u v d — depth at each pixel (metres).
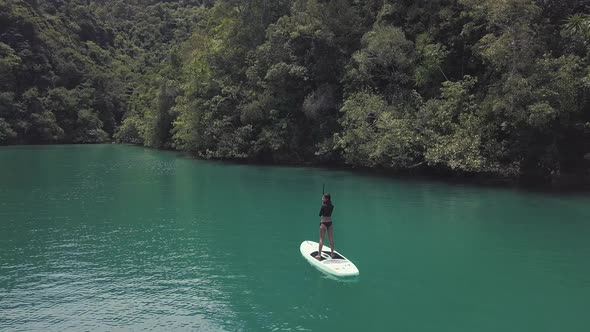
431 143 28.41
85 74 92.00
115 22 137.12
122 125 86.62
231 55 46.12
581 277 11.71
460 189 25.64
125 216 19.31
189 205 21.67
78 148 68.25
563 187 25.94
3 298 10.52
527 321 9.20
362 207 20.70
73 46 97.44
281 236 15.95
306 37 37.78
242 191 25.75
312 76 38.22
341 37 37.06
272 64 40.53
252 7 45.97
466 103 27.97
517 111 24.27
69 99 84.31
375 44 31.22
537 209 19.95
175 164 42.03
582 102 24.42
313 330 8.84
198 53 54.78
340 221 17.98
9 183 29.39
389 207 20.69
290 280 11.62
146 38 129.12
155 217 19.11
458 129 27.58
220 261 13.18
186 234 16.27
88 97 87.94
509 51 24.77
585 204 20.98
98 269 12.52
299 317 9.44
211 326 9.05
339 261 12.60
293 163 40.75
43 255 13.82
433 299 10.33
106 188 27.27
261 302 10.21
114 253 14.00
